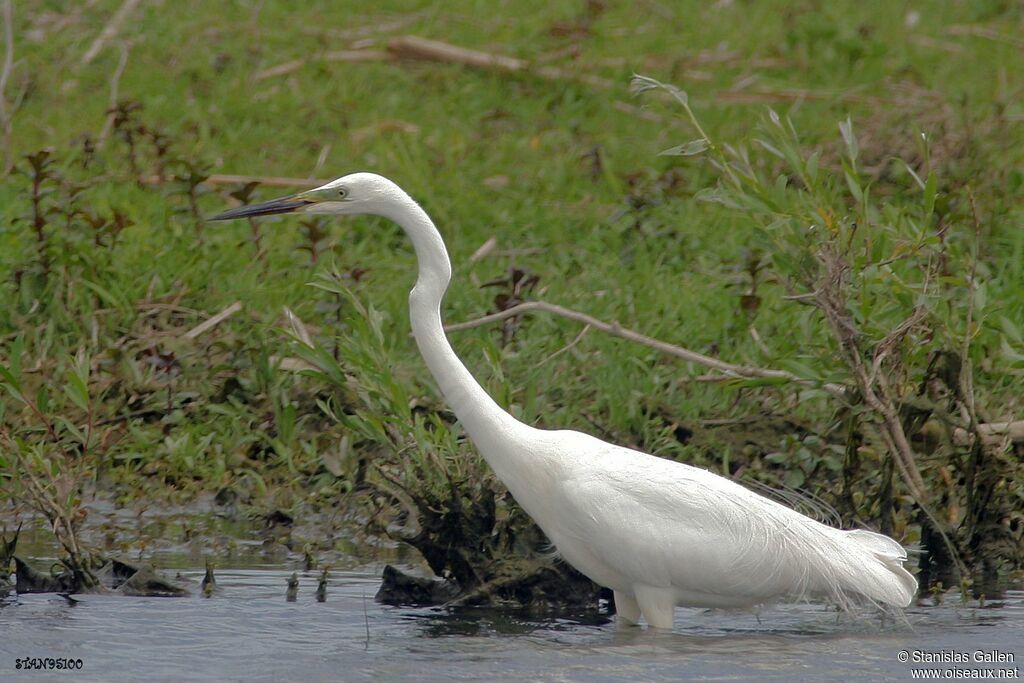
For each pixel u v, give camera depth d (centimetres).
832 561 925
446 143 1975
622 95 2203
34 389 1312
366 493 1234
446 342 966
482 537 1021
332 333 1418
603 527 911
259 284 1513
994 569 1095
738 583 919
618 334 1252
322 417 1335
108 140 1906
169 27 2322
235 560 1095
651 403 1312
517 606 1008
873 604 945
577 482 923
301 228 1655
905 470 1082
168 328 1435
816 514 1159
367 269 1513
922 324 1114
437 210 1736
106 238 1538
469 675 825
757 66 2353
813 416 1304
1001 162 1808
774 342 1400
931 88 2266
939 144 1789
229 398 1327
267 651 873
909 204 1602
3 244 1527
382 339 1120
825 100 2195
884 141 1870
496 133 2048
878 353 1073
